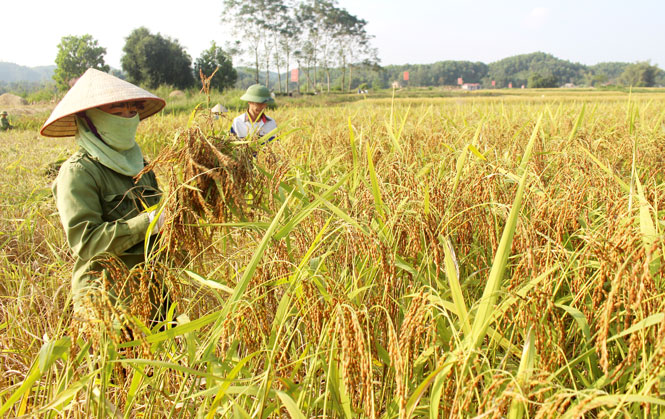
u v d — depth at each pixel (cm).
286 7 8675
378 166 392
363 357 148
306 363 225
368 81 14000
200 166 225
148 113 336
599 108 1298
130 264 279
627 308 177
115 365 210
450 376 164
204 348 207
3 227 538
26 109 3225
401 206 231
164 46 7300
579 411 126
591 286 221
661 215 235
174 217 228
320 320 202
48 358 174
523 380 139
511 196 301
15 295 360
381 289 227
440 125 792
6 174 811
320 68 9588
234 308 192
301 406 189
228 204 247
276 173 262
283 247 228
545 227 249
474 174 301
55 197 264
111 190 273
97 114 266
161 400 225
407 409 153
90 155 268
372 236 204
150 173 315
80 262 262
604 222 240
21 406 181
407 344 161
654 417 161
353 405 189
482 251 274
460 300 171
